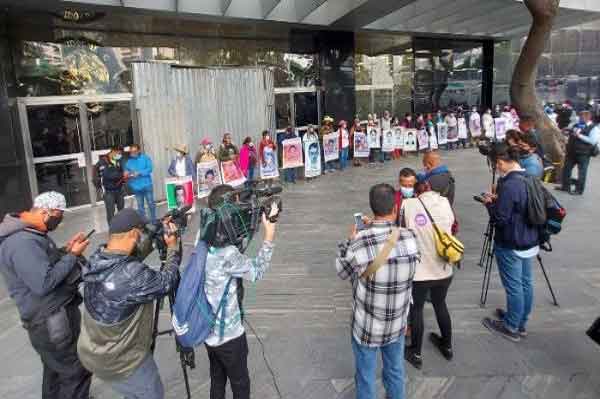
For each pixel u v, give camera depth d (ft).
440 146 64.13
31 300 10.00
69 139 34.73
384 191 9.73
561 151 36.63
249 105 45.14
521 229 13.35
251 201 9.49
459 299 17.31
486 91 75.10
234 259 9.12
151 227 9.25
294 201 34.91
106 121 36.78
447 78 69.72
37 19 32.22
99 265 8.32
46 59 33.06
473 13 52.29
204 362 13.76
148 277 8.50
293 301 17.70
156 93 37.19
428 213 12.22
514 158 13.60
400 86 63.57
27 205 31.91
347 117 53.62
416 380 12.47
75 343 10.51
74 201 35.40
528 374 12.65
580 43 94.38
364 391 10.41
